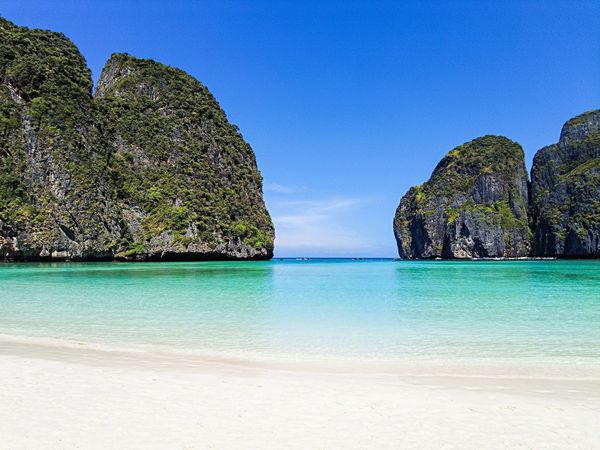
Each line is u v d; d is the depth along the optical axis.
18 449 5.07
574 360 9.74
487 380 8.22
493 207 143.62
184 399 6.86
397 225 175.88
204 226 69.12
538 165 143.50
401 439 5.54
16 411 6.24
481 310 17.09
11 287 24.95
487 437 5.63
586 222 118.25
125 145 71.88
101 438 5.41
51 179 57.19
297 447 5.27
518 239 139.50
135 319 14.71
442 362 9.51
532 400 7.07
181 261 67.69
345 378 8.22
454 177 154.25
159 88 80.94
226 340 11.58
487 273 46.25
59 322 14.12
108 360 9.37
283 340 11.59
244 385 7.64
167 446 5.23
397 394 7.28
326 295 22.52
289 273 43.81
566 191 128.25
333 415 6.30
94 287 25.58
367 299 20.72
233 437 5.52
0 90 57.59
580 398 7.20
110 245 60.62
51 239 54.34
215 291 24.16
